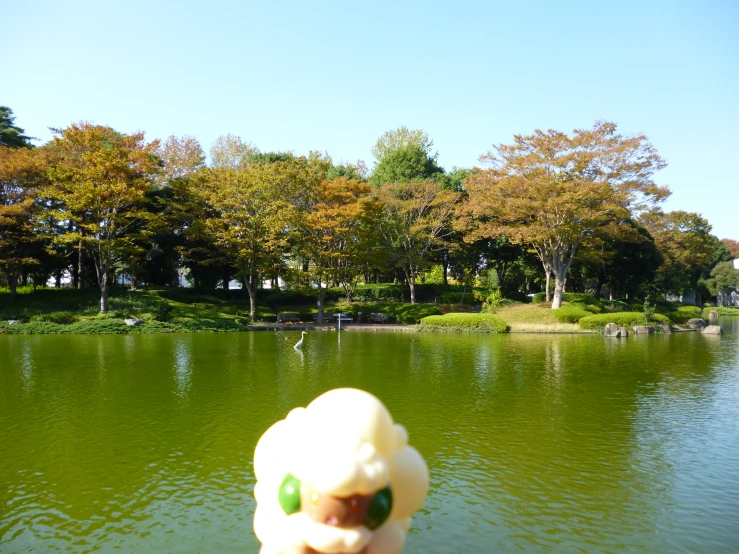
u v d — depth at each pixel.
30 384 15.83
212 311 37.50
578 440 10.89
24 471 9.13
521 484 8.66
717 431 11.55
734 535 7.04
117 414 12.54
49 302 35.66
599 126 36.28
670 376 17.95
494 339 30.27
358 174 54.84
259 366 19.25
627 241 42.06
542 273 52.47
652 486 8.61
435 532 7.09
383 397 14.48
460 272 55.47
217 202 36.62
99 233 34.69
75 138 32.59
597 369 19.30
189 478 8.84
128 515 7.55
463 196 47.56
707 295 78.12
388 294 50.00
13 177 33.66
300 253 42.25
